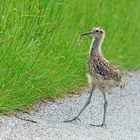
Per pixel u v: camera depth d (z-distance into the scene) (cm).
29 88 1694
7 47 1669
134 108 1816
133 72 2292
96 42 1703
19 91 1666
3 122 1544
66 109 1730
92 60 1680
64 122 1620
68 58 1908
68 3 2058
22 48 1706
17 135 1459
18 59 1680
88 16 2145
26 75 1689
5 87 1639
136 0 2555
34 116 1634
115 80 1669
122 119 1694
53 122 1603
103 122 1623
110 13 2311
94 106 1797
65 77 1833
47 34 1820
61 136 1479
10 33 1698
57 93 1795
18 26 1717
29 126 1536
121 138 1510
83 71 1938
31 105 1689
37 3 1798
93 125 1614
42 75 1752
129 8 2478
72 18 2067
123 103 1862
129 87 2061
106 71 1656
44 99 1756
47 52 1816
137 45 2434
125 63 2284
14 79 1661
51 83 1775
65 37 1942
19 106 1647
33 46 1736
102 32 1706
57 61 1834
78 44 1994
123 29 2381
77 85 1903
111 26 2298
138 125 1645
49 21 1850
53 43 1856
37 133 1488
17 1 1777
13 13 1727
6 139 1424
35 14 1784
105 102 1658
